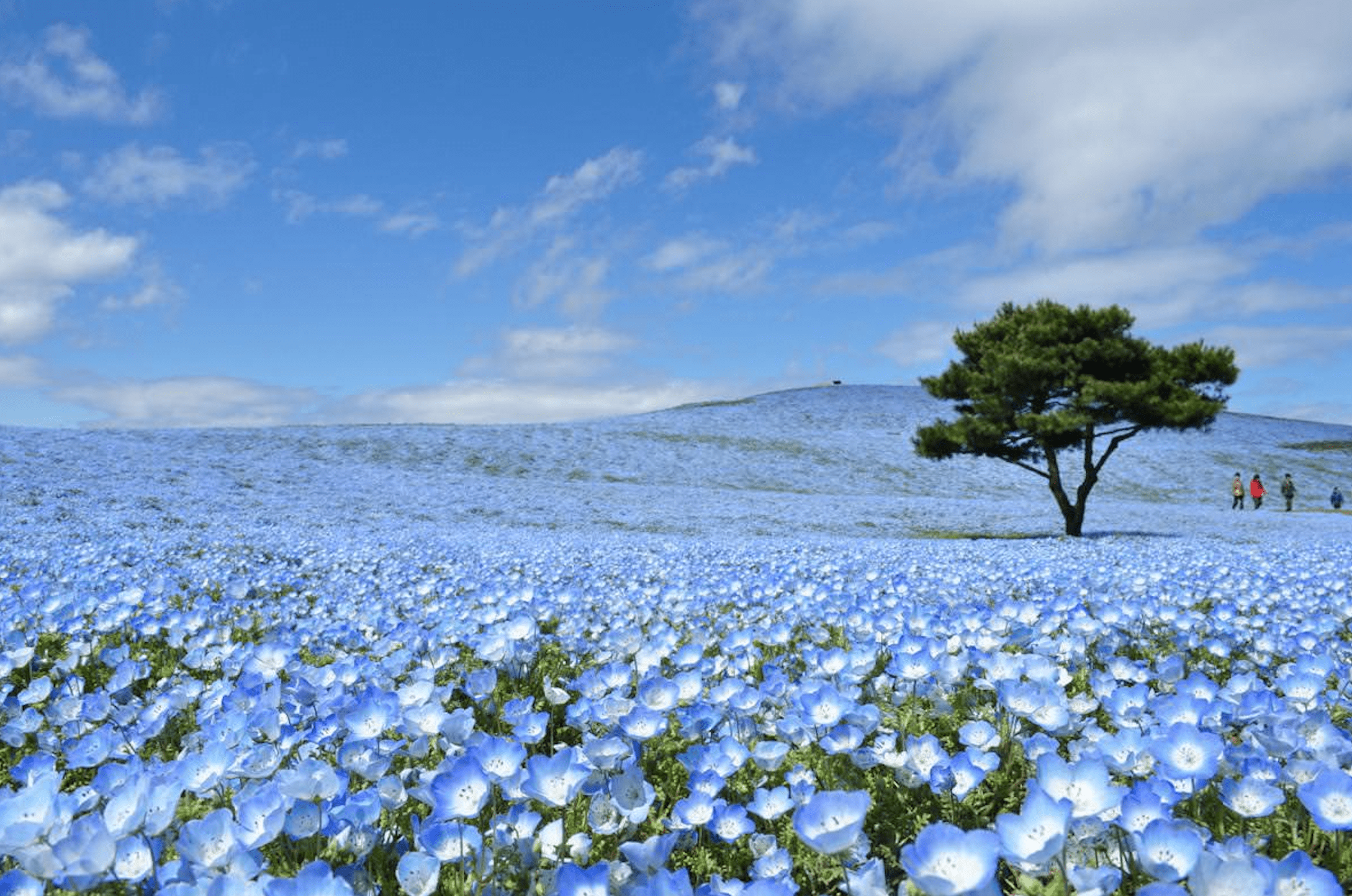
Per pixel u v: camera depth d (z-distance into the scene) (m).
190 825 2.29
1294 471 63.62
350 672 4.12
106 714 3.93
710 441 60.56
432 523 26.59
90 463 32.72
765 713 3.90
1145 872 2.17
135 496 26.11
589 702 3.61
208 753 2.85
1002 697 3.35
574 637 5.91
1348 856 2.64
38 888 2.12
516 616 6.81
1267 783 2.76
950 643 4.88
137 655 6.21
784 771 3.57
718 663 4.81
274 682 4.23
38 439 36.97
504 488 38.19
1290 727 3.05
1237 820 2.82
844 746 3.28
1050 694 3.31
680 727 3.86
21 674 5.59
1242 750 2.87
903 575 10.30
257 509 26.72
